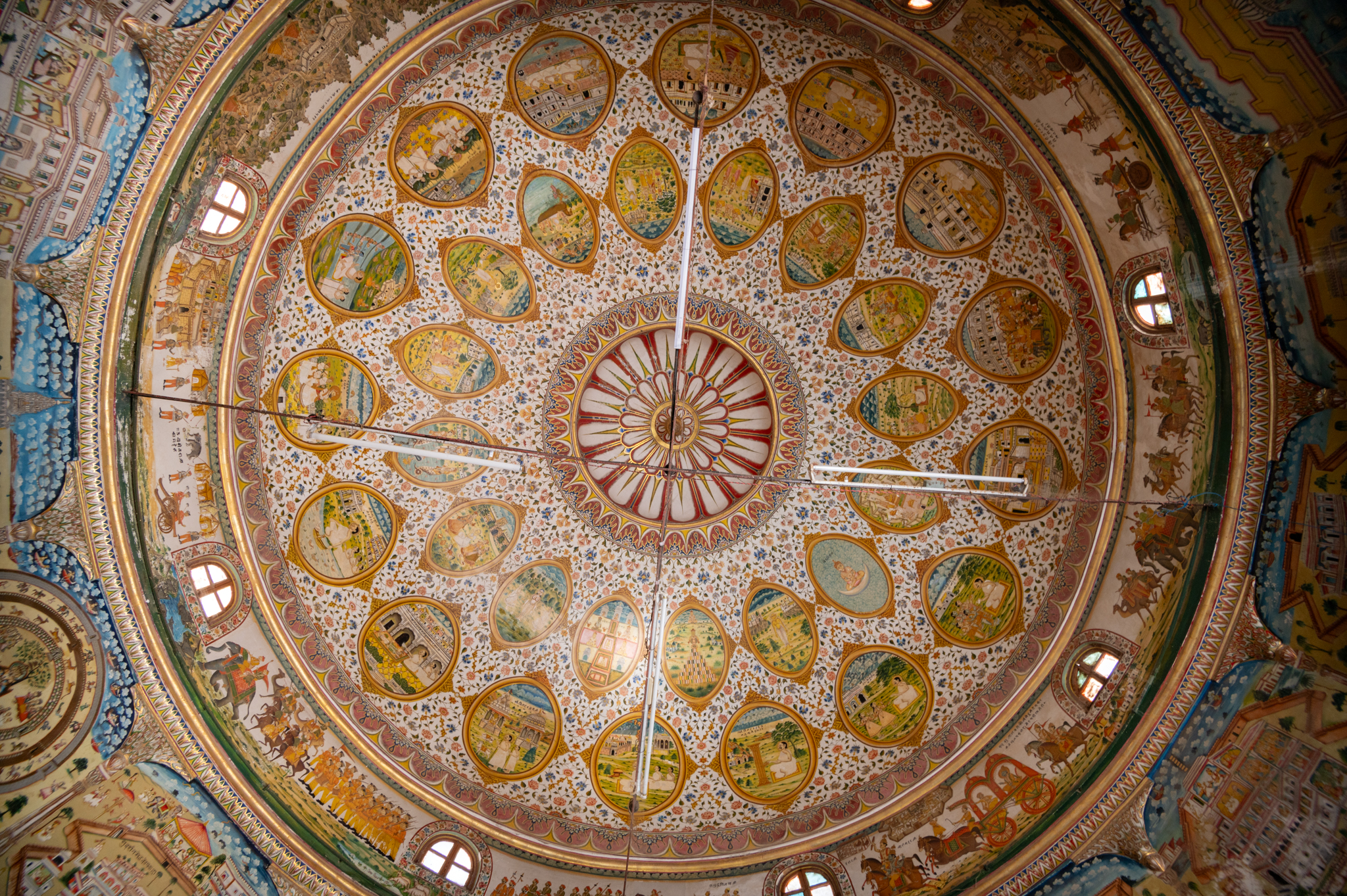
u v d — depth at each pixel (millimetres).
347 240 12750
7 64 7668
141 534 10461
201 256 10680
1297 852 9430
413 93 11828
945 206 13266
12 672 9242
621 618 15664
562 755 14523
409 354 14203
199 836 10656
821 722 14672
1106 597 12273
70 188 8617
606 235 14641
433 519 14781
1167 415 11289
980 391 14094
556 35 11984
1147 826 10859
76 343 9359
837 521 15398
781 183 14078
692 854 13648
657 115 13406
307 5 9430
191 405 11375
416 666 14188
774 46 12305
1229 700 10414
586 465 15883
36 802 9305
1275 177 8867
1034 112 11062
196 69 8953
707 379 15977
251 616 12438
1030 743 12594
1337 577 9352
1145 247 10820
